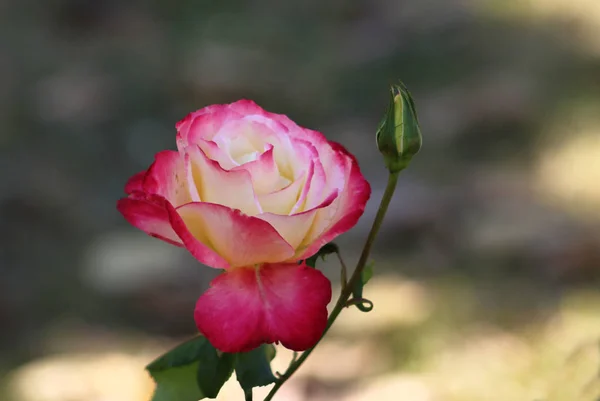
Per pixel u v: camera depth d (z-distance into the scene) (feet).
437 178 9.85
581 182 9.51
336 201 3.15
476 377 5.95
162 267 8.24
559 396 4.24
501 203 9.12
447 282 7.67
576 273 7.70
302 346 3.09
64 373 6.63
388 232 8.63
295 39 14.28
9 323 7.70
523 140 10.62
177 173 3.15
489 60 12.92
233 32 14.51
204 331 3.09
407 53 13.37
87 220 9.58
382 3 15.31
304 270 3.11
